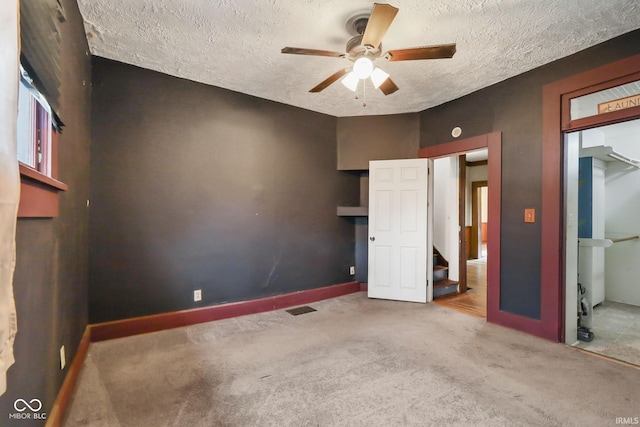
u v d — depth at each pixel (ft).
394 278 13.57
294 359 7.86
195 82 10.55
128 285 9.42
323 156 13.79
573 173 9.18
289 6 6.68
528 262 9.62
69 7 5.83
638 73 7.41
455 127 12.01
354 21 7.18
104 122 9.05
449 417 5.58
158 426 5.36
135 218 9.53
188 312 10.30
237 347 8.59
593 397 6.19
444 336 9.35
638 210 12.71
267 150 12.16
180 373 7.15
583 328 9.40
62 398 5.51
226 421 5.49
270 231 12.25
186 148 10.39
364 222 14.98
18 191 2.52
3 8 2.36
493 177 10.59
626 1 6.39
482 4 6.54
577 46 8.22
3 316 2.35
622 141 13.29
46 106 4.66
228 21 7.22
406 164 13.46
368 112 13.71
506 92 10.27
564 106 8.84
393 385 6.64
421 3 6.51
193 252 10.53
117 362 7.67
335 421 5.49
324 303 13.03
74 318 6.77
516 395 6.26
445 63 9.18
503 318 10.21
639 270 12.59
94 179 8.91
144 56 8.90
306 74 10.01
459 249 15.26
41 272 4.39
